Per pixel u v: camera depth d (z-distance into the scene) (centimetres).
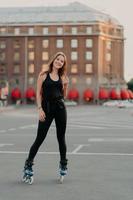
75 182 1026
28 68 14650
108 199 859
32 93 14575
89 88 14612
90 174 1131
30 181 1005
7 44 14650
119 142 2041
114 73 15250
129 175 1122
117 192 922
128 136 2405
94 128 3109
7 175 1110
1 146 1838
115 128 3106
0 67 14712
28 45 14625
